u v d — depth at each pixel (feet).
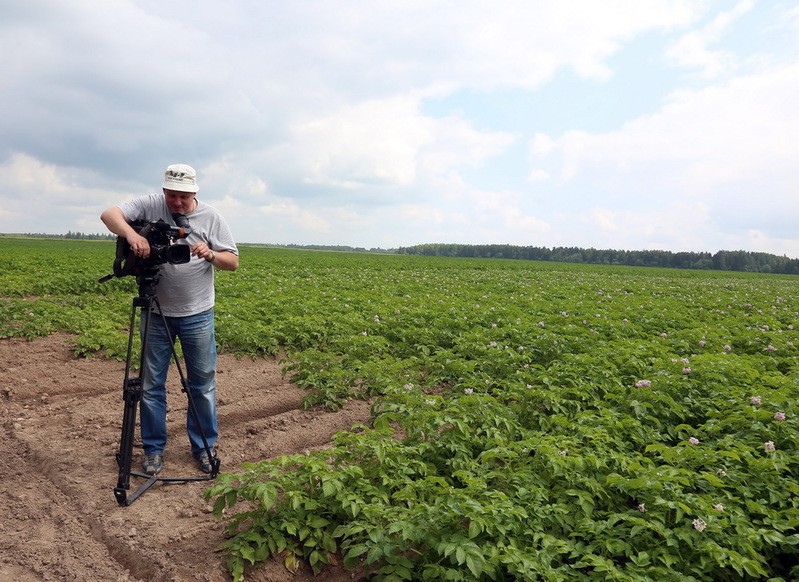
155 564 12.80
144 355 15.71
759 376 26.18
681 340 36.99
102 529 14.21
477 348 30.19
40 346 31.68
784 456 17.12
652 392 22.07
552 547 12.82
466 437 17.63
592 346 33.47
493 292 70.85
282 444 20.42
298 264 121.70
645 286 95.66
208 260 16.99
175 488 16.65
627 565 12.33
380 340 32.40
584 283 98.68
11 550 13.35
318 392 25.29
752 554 12.64
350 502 13.51
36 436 19.97
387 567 12.23
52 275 62.64
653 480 14.52
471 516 12.48
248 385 27.07
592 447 17.92
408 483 14.88
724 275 205.16
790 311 60.85
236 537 13.37
